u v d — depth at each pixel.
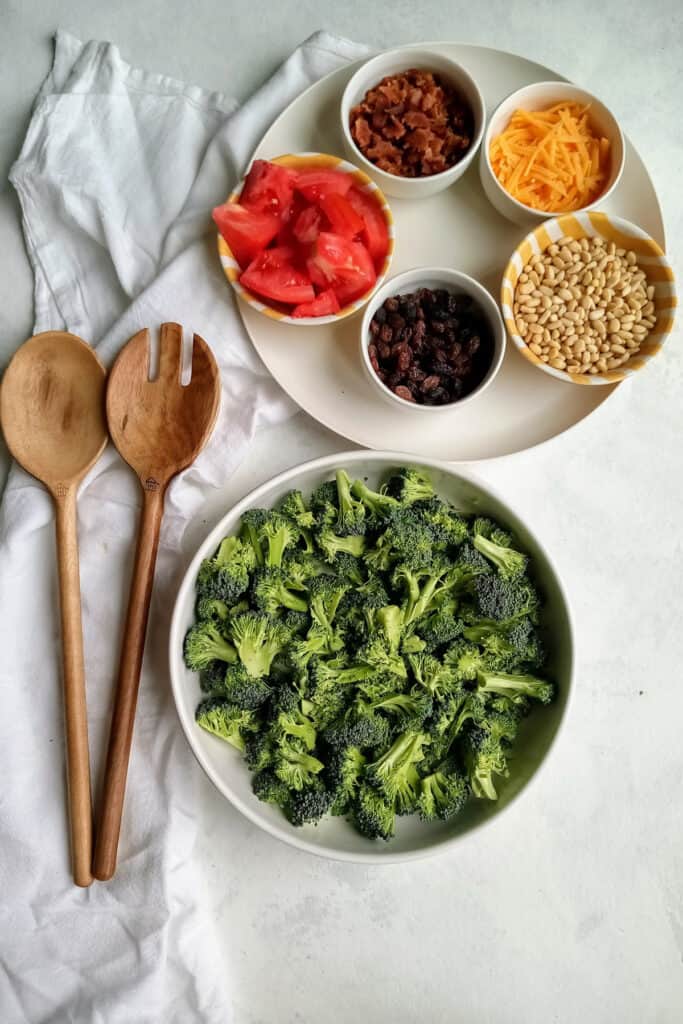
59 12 0.63
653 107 0.63
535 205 0.59
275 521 0.56
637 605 0.61
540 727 0.56
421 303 0.58
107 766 0.56
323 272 0.55
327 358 0.59
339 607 0.56
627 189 0.60
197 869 0.58
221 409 0.59
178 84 0.62
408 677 0.55
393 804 0.55
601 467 0.61
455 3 0.63
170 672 0.53
